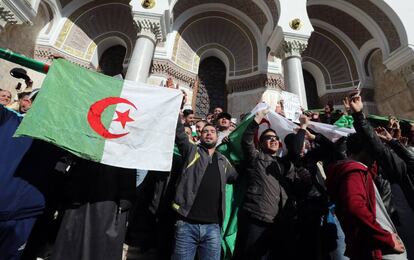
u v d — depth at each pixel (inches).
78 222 80.4
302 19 327.0
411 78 351.6
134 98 96.6
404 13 369.1
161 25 302.8
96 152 81.9
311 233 98.0
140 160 87.1
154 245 110.0
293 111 201.9
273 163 102.8
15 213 76.7
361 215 60.4
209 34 449.4
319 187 104.6
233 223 102.9
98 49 421.7
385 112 409.1
